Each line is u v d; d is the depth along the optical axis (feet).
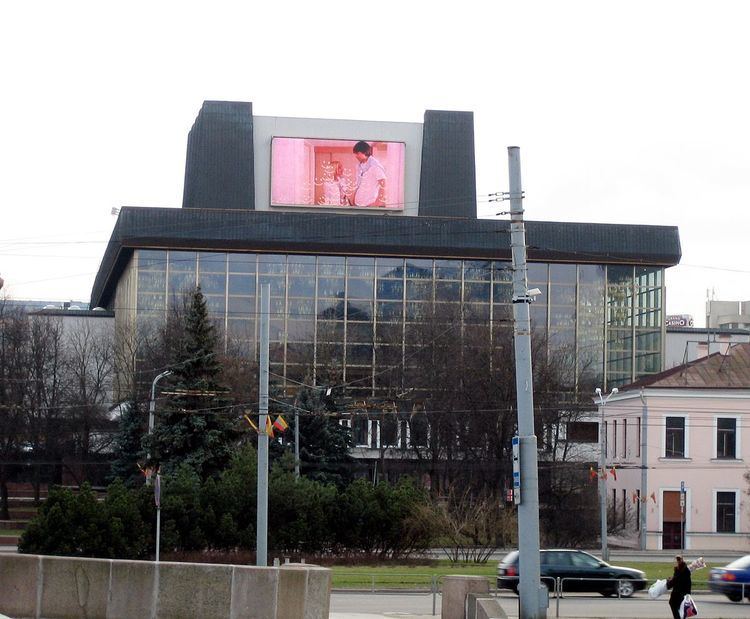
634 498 221.05
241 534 159.02
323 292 326.85
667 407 218.38
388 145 344.28
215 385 176.76
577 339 335.06
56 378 294.66
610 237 334.44
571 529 218.18
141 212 319.27
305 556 163.02
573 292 336.49
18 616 65.05
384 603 107.14
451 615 79.61
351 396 282.77
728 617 96.78
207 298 323.37
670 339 384.27
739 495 218.18
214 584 66.28
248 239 321.32
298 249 324.60
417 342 265.75
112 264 347.15
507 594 119.44
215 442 172.86
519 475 79.92
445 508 171.53
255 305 324.39
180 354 179.42
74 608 65.51
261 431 116.78
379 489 168.66
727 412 219.20
